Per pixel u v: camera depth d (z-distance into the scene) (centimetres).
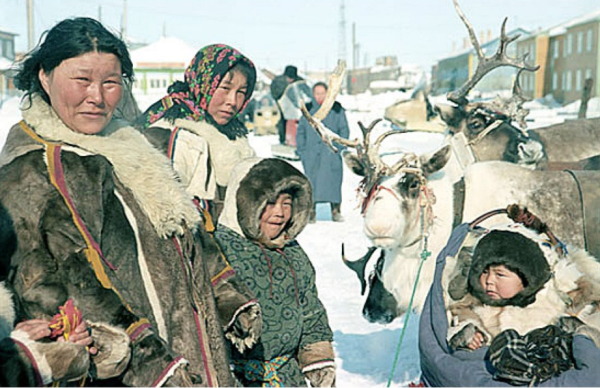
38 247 182
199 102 326
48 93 206
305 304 292
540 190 399
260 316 243
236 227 285
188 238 217
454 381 266
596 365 243
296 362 292
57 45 200
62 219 184
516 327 271
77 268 183
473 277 280
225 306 238
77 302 183
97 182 193
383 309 423
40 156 191
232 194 284
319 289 631
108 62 205
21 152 193
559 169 613
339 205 973
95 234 189
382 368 439
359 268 436
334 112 969
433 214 401
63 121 205
